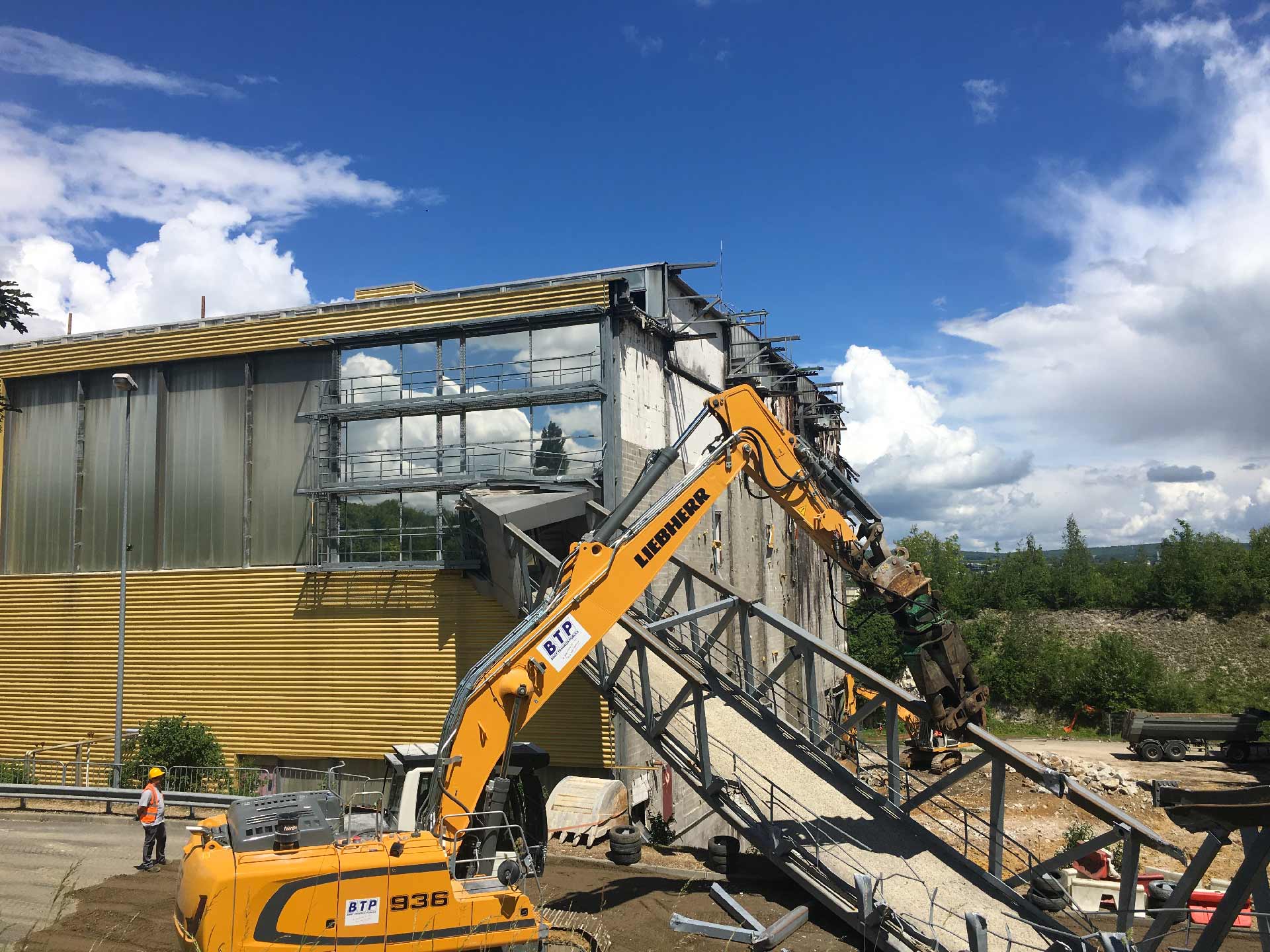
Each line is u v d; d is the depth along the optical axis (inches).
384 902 315.0
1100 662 2074.3
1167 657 2428.6
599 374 824.3
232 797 759.7
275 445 938.7
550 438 837.2
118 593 968.9
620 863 592.7
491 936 330.0
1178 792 285.4
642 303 901.8
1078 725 2065.7
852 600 2529.5
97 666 966.4
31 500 1027.3
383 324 895.7
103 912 500.1
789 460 493.7
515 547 682.8
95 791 784.3
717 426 1146.0
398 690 855.1
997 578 3161.9
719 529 1079.0
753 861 581.3
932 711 459.2
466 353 872.3
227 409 961.5
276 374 947.3
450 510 858.8
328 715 873.5
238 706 904.9
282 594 904.9
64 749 945.5
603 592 434.0
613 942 446.3
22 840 679.1
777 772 545.6
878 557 487.8
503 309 857.5
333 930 305.7
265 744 888.9
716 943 443.5
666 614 751.7
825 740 552.7
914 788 1177.4
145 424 991.0
